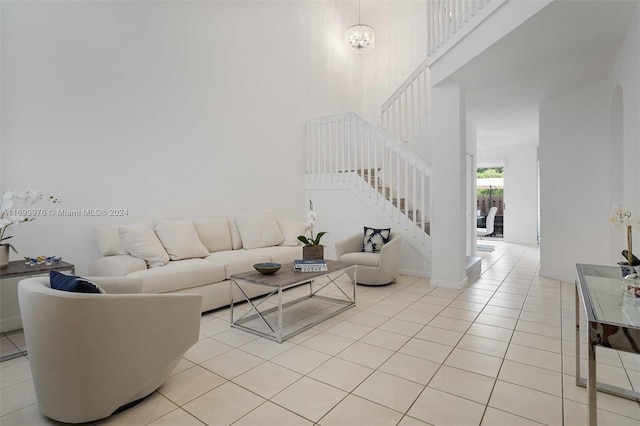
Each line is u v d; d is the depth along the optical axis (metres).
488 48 3.32
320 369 2.30
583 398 1.92
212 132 4.79
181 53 4.41
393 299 3.94
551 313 3.41
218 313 3.54
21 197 2.75
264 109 5.59
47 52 3.25
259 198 5.47
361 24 7.69
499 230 10.70
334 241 5.86
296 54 6.28
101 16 3.63
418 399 1.93
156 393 2.02
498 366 2.31
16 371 2.31
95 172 3.59
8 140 3.03
